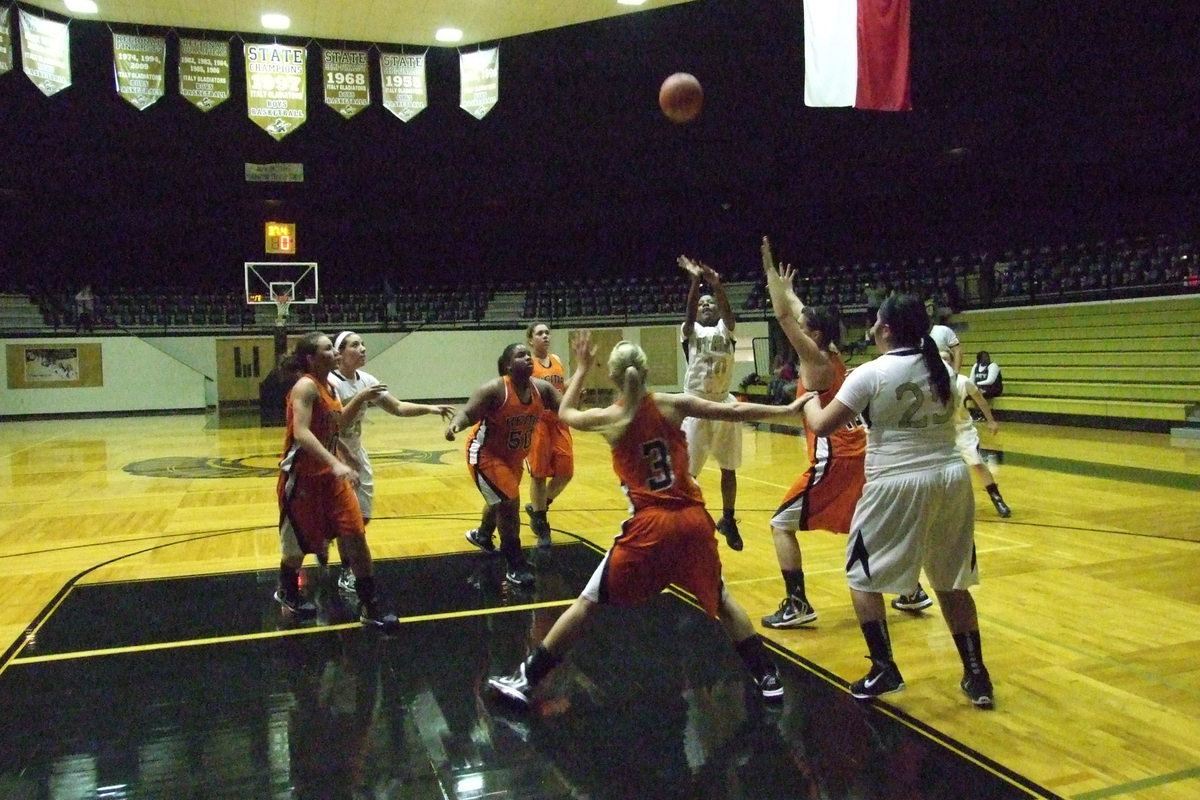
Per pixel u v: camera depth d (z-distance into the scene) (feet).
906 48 31.60
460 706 13.29
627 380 12.47
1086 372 58.29
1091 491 31.07
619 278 94.58
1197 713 12.69
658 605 18.31
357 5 37.60
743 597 18.83
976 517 26.68
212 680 14.56
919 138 80.18
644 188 90.99
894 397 12.55
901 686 13.24
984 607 17.76
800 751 11.63
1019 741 11.85
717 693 13.65
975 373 59.36
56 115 76.23
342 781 11.04
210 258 94.94
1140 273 64.23
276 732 12.50
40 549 24.58
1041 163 78.33
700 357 21.93
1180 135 70.49
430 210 94.43
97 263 92.58
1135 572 20.24
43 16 39.83
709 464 41.09
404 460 44.52
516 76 74.13
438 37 41.22
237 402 83.82
